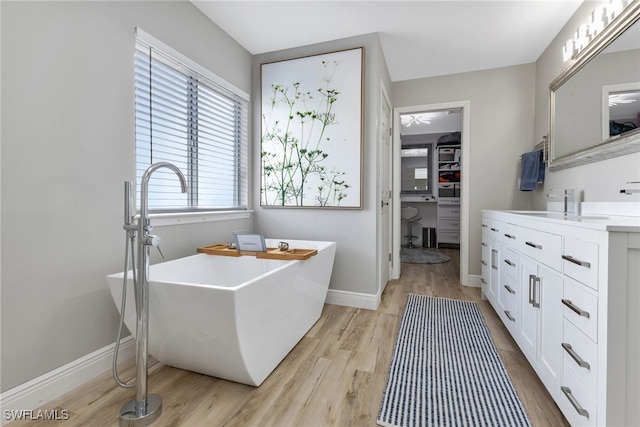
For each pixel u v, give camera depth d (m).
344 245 2.65
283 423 1.22
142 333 1.24
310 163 2.71
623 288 0.92
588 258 1.04
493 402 1.34
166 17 1.93
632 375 0.92
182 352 1.46
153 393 1.39
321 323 2.25
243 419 1.24
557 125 2.44
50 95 1.34
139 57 1.80
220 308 1.22
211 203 2.44
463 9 2.19
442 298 2.84
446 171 6.22
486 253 2.63
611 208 1.75
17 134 1.23
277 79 2.81
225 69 2.51
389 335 2.04
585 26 2.01
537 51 2.81
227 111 2.60
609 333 0.93
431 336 2.02
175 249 2.06
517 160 3.09
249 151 2.89
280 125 2.82
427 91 3.38
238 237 2.21
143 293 1.24
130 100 1.71
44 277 1.33
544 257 1.41
